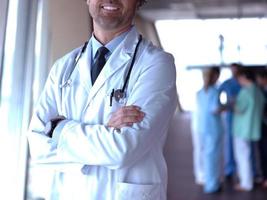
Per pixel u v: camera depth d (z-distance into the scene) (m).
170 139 7.40
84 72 1.33
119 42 1.34
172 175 5.32
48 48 2.01
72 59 1.42
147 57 1.30
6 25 1.59
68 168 1.19
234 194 4.44
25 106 1.87
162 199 1.28
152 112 1.18
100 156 1.12
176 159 6.27
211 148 4.40
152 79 1.24
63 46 2.00
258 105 4.54
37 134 1.27
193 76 9.42
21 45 1.83
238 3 7.65
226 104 4.70
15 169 1.87
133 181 1.21
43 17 2.02
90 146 1.13
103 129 1.15
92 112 1.26
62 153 1.18
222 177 4.77
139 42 1.35
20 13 1.82
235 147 4.70
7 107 1.81
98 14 1.29
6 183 1.85
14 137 1.84
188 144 7.13
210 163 4.45
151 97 1.21
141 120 1.16
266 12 8.28
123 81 1.27
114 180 1.21
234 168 5.33
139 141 1.13
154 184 1.22
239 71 4.58
